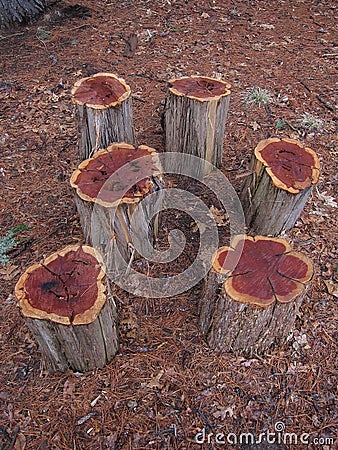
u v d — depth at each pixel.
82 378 1.42
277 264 1.36
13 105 2.56
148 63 2.94
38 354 1.48
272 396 1.40
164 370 1.45
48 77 2.79
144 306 1.62
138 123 2.45
